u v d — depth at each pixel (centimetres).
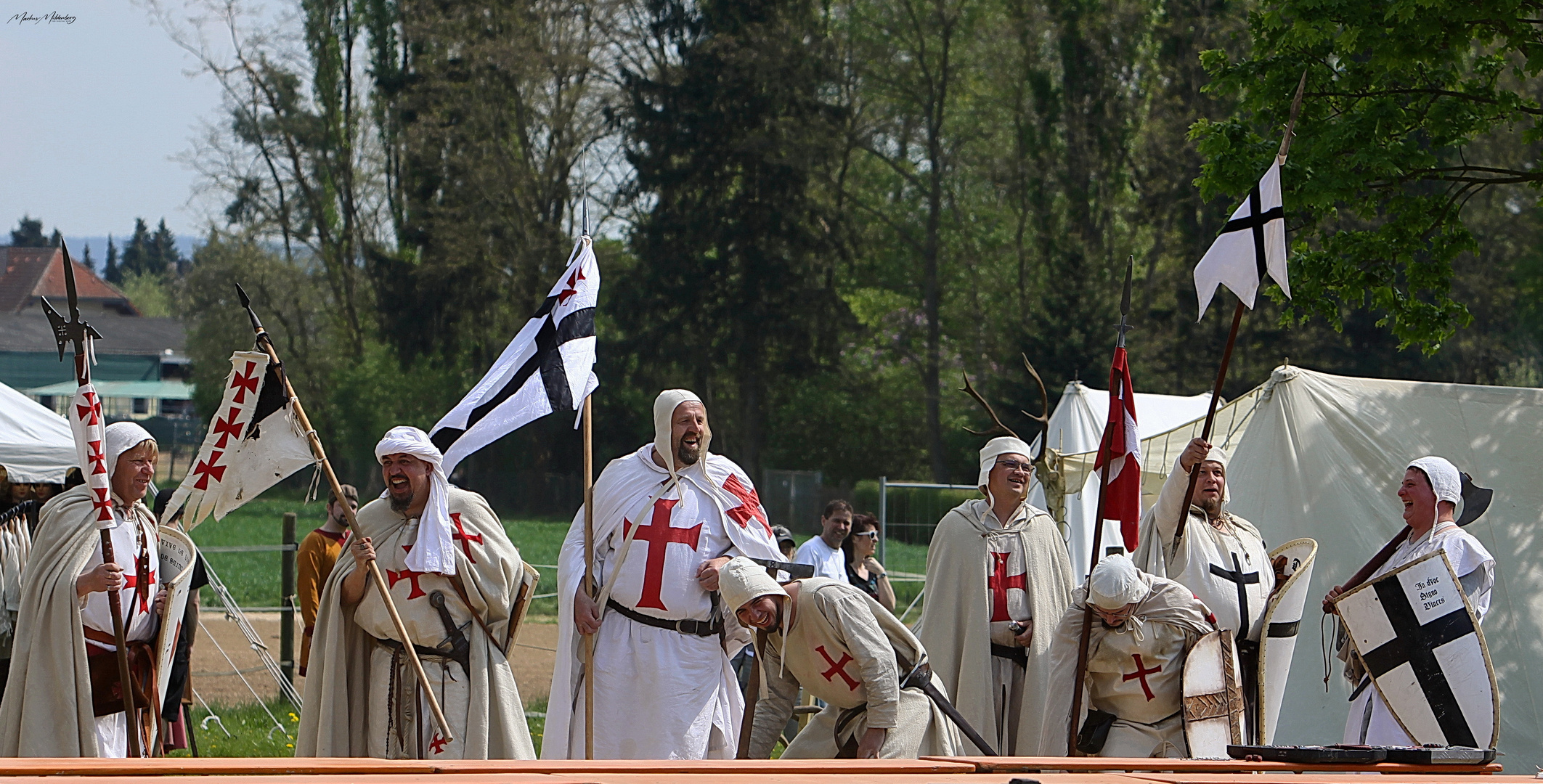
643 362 11825
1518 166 8206
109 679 1598
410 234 12269
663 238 11475
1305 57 3175
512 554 1636
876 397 12094
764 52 11125
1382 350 9481
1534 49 3064
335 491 1530
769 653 1490
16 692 1534
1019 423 9906
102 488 1503
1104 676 1593
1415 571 1597
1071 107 11100
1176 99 10388
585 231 1762
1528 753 2217
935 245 11962
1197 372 9794
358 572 1566
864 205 12088
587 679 1584
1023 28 11169
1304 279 3369
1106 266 10950
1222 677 1580
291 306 12975
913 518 5141
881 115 11962
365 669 1609
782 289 11488
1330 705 2306
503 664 1625
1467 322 3381
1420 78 3262
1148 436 3159
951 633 1880
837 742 1478
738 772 941
